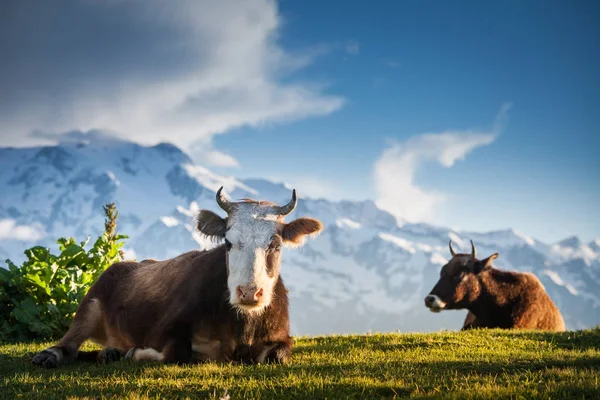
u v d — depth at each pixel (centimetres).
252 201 1020
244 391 728
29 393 741
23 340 1437
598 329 1388
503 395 666
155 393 729
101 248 1647
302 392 724
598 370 813
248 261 932
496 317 2023
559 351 1107
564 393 671
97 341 1126
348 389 728
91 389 756
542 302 2031
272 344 997
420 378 778
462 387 711
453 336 1334
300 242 1023
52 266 1488
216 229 1009
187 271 1034
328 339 1367
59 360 993
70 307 1462
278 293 1006
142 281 1098
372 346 1208
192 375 825
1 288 1448
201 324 972
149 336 1013
